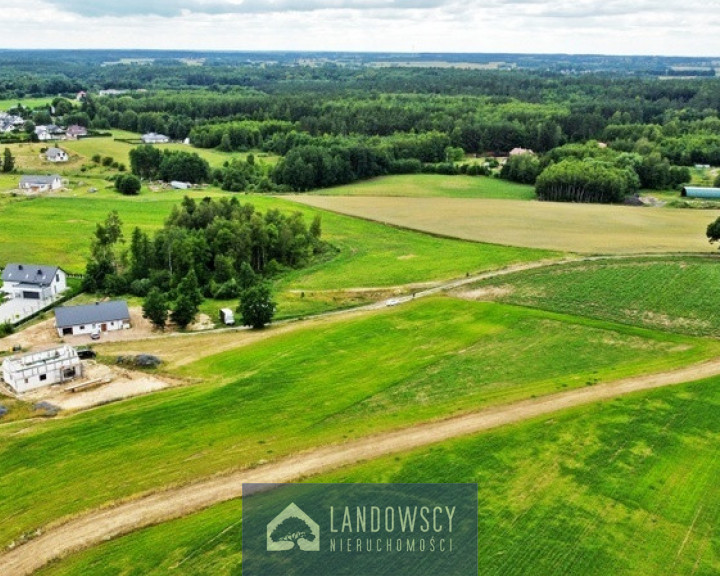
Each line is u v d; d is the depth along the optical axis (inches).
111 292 3828.7
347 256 4527.6
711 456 1895.9
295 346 2851.9
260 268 4338.1
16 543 1574.8
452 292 3599.9
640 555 1493.6
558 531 1563.7
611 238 4768.7
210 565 1462.8
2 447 2014.0
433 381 2444.6
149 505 1702.8
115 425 2140.7
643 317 3120.1
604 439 1982.0
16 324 3287.4
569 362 2605.8
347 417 2169.0
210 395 2351.1
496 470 1813.5
